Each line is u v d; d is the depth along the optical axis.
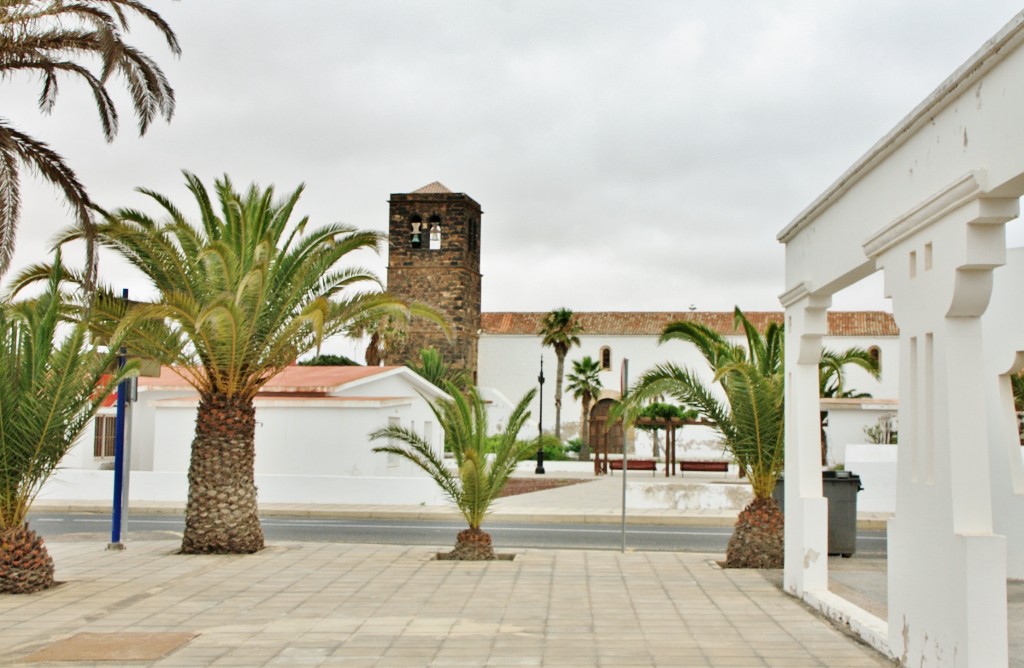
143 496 27.77
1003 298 13.88
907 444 8.91
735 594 12.94
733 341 60.88
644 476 42.28
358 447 29.30
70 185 13.62
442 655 9.59
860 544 19.44
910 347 8.87
